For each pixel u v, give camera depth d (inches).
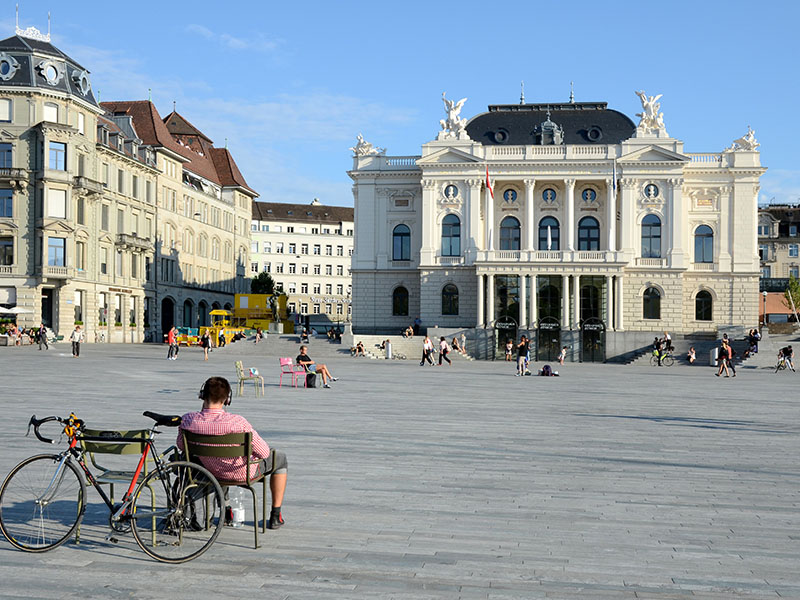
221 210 4495.6
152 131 3737.7
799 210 5108.3
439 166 2982.3
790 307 4033.0
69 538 366.3
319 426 772.6
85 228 2997.0
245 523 403.9
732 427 831.1
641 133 2955.2
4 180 2770.7
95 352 2314.2
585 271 2790.4
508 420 855.7
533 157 2952.8
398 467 563.5
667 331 2854.3
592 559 353.1
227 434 356.5
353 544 370.0
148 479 353.1
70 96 2883.9
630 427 815.7
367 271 3107.8
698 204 2972.4
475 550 363.3
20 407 878.4
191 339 3159.5
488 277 2832.2
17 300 2797.7
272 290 5575.8
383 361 2335.1
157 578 320.2
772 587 319.6
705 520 427.2
